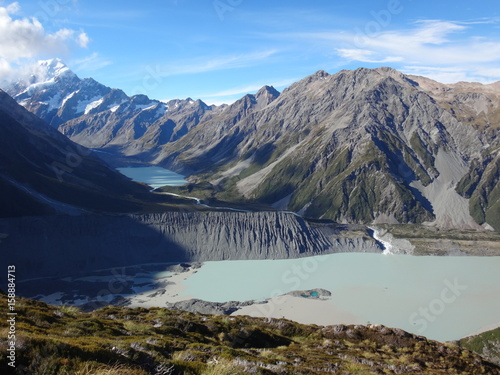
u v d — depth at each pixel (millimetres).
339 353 40781
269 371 21609
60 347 15555
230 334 40188
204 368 19109
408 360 43000
